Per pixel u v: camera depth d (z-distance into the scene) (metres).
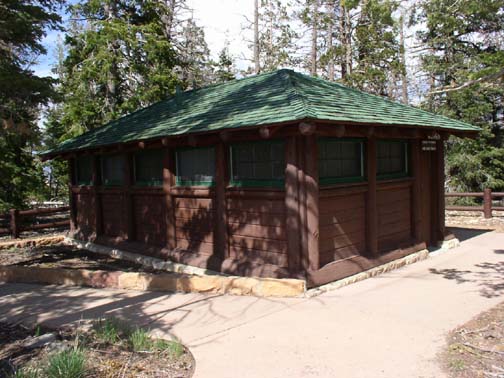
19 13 8.80
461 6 7.77
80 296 6.36
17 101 8.96
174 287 6.40
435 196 8.95
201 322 4.95
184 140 7.43
